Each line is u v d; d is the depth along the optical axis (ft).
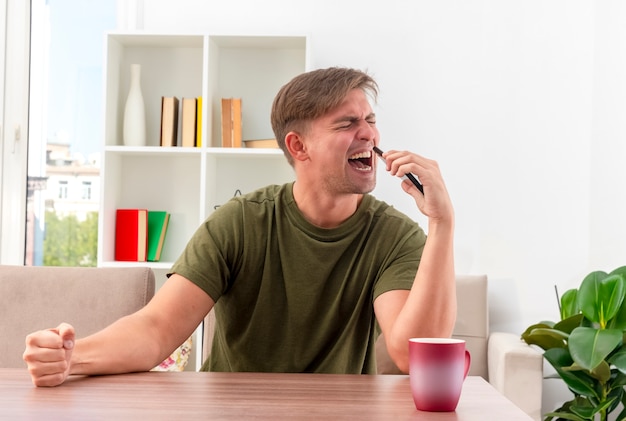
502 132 12.53
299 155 5.71
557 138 12.48
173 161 12.59
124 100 12.52
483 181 12.53
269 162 12.50
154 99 12.62
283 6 12.68
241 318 5.89
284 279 5.75
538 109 12.52
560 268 12.45
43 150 13.03
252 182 12.51
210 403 3.76
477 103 12.57
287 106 5.68
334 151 5.51
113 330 4.86
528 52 12.54
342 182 5.56
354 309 5.72
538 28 12.54
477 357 11.43
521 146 12.52
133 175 12.59
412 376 3.75
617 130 12.00
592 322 10.60
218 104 12.46
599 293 10.35
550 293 12.46
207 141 11.72
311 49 11.81
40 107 13.05
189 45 12.48
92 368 4.55
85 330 5.91
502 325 12.48
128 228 11.98
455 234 12.55
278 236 5.75
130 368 4.78
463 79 12.57
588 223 12.40
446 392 3.68
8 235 12.91
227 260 5.72
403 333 4.93
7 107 12.98
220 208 5.94
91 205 13.00
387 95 12.59
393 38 12.60
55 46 13.06
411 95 12.59
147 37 11.95
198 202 12.59
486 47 12.58
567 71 12.50
